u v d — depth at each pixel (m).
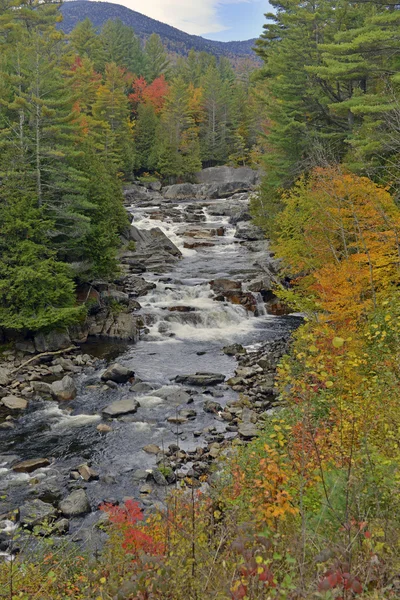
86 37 109.50
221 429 18.88
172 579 5.85
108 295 33.81
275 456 7.78
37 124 30.44
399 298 14.30
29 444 18.22
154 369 25.81
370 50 27.34
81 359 26.91
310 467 7.69
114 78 88.69
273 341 30.00
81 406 21.53
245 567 5.11
